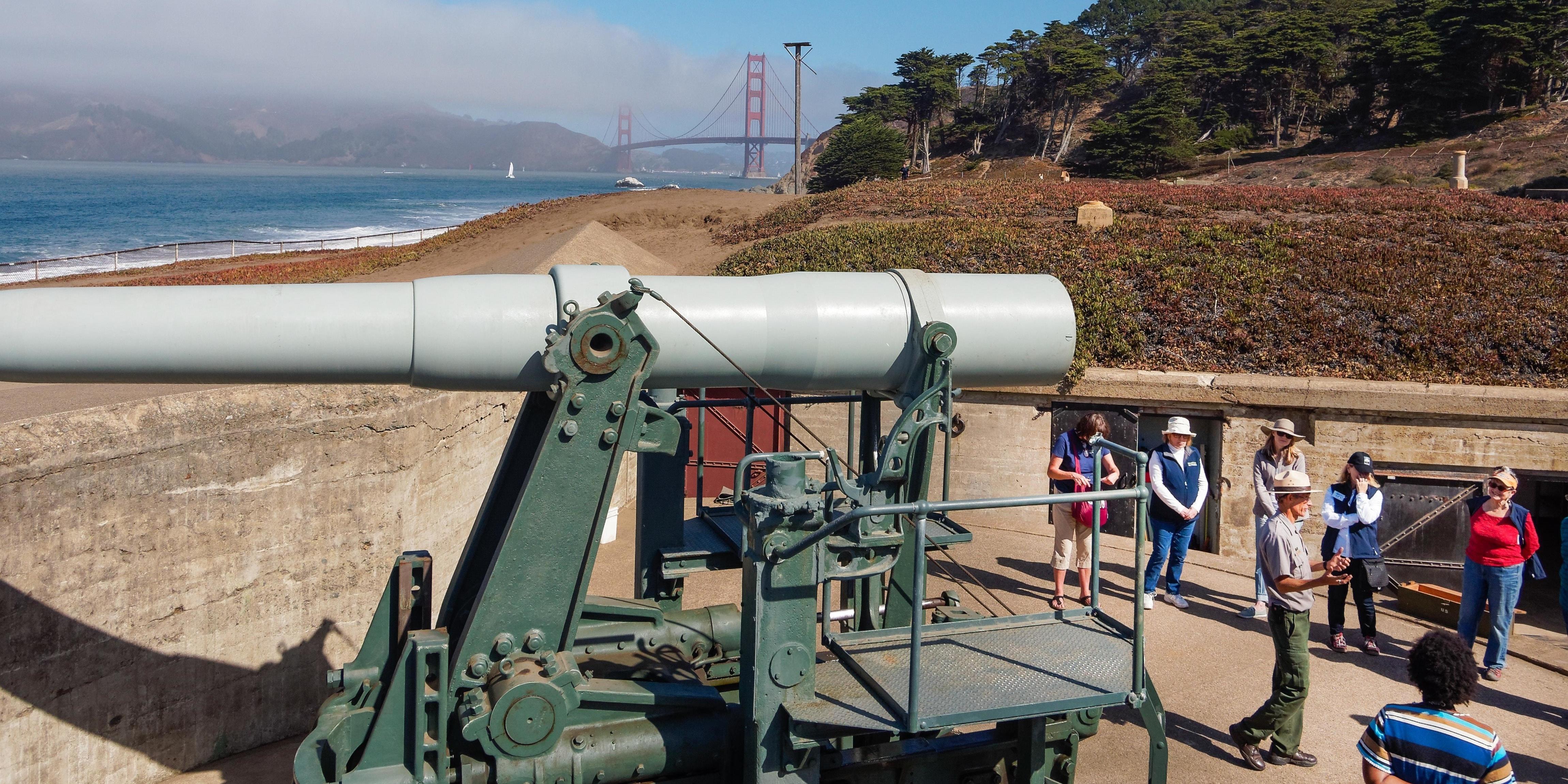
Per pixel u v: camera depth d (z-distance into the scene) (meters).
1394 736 3.99
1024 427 11.27
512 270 15.33
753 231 25.48
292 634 6.35
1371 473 7.71
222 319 4.10
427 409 7.06
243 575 6.04
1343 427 10.44
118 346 4.00
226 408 5.86
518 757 4.19
